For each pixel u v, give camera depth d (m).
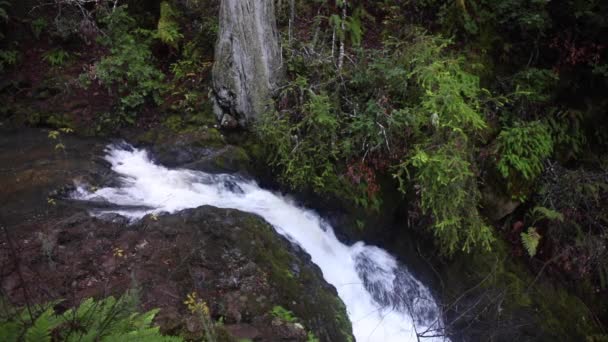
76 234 4.54
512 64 8.02
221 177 6.13
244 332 3.79
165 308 3.82
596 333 6.95
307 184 6.35
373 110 6.29
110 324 2.76
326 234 6.11
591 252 7.11
